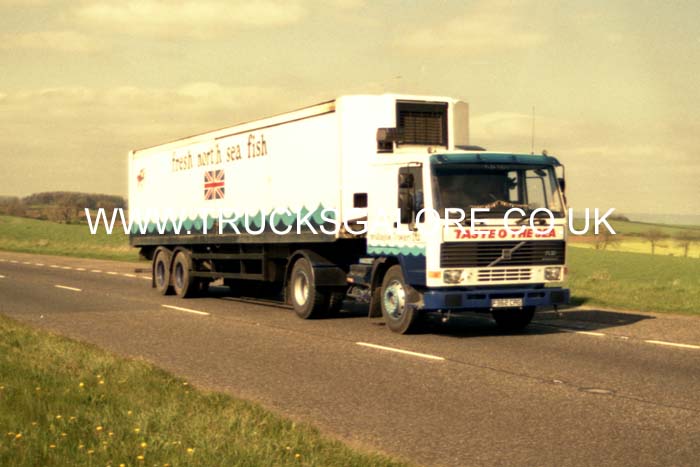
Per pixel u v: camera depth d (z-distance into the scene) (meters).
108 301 21.64
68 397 8.37
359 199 15.66
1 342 12.59
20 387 8.79
